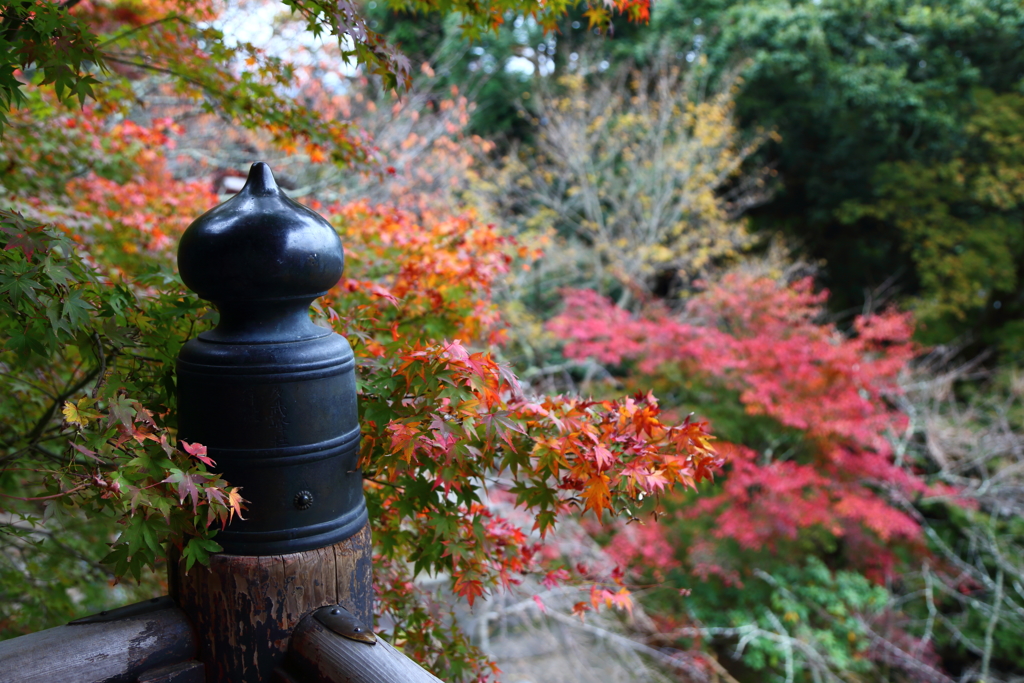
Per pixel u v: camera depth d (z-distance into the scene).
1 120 1.19
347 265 2.81
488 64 11.17
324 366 1.16
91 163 3.57
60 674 1.02
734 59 10.20
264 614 1.13
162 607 1.18
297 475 1.14
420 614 1.94
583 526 6.52
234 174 6.73
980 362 9.72
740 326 7.29
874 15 9.52
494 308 2.82
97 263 2.37
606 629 5.95
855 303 11.30
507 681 5.09
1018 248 9.74
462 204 9.20
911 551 6.91
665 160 9.56
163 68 2.68
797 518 5.78
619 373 9.22
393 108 7.73
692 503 6.61
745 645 6.52
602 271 9.31
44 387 2.08
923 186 9.71
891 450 6.58
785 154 10.98
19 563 2.56
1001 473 6.62
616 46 10.90
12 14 1.22
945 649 6.86
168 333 1.47
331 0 1.47
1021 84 9.52
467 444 1.27
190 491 1.00
